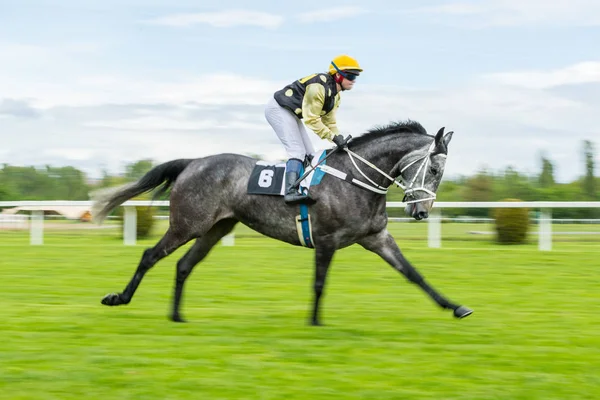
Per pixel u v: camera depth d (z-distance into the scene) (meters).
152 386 6.26
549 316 9.55
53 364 6.91
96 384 6.30
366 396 6.06
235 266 14.67
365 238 8.72
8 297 10.84
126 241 19.38
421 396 6.07
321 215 8.52
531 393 6.14
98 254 16.70
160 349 7.53
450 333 8.43
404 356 7.32
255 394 6.08
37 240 19.83
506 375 6.66
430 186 8.35
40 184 31.09
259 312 9.79
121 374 6.60
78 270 13.91
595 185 30.45
